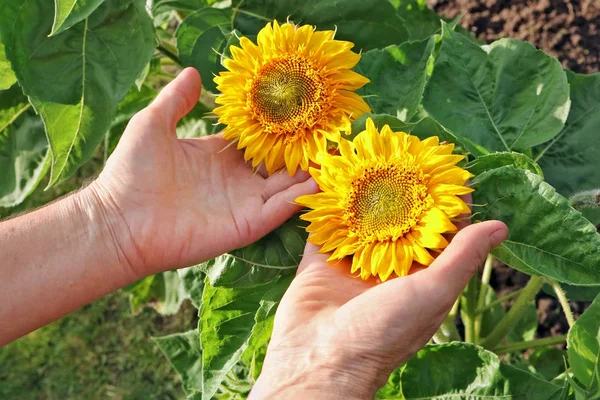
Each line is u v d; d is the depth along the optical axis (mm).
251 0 684
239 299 635
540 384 620
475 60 666
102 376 1027
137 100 786
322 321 532
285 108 596
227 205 612
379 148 569
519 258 565
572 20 911
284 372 521
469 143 646
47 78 621
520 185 562
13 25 612
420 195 550
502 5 941
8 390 1036
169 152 610
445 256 513
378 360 519
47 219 606
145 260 616
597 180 698
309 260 581
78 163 628
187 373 809
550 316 903
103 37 632
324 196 572
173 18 1017
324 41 600
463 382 638
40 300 593
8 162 775
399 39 705
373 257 552
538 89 657
